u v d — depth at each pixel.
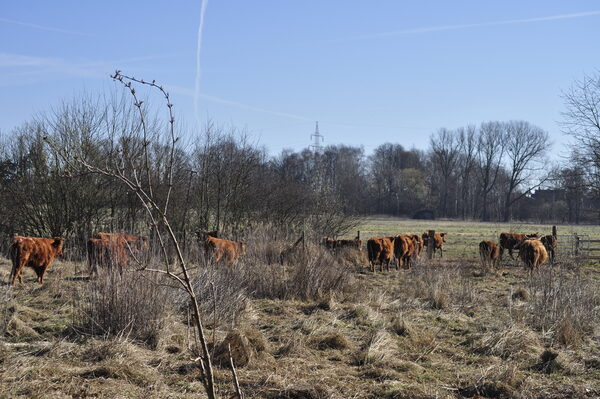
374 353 8.31
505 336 9.16
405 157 99.44
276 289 13.01
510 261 23.89
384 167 89.31
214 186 22.41
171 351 8.28
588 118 26.16
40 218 20.27
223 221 22.50
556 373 7.96
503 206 83.75
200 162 22.12
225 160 22.72
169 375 7.24
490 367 7.75
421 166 98.75
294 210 24.19
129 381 6.94
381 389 7.00
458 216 84.94
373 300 12.79
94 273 11.51
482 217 79.69
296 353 8.39
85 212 20.05
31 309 10.07
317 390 6.76
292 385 6.77
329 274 13.52
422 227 53.12
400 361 8.13
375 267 20.69
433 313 11.64
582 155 26.67
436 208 86.44
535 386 7.31
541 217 79.31
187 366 7.49
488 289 15.40
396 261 20.73
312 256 14.12
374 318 10.68
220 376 7.17
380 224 60.31
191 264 14.08
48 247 13.84
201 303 10.48
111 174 3.34
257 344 8.41
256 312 11.17
